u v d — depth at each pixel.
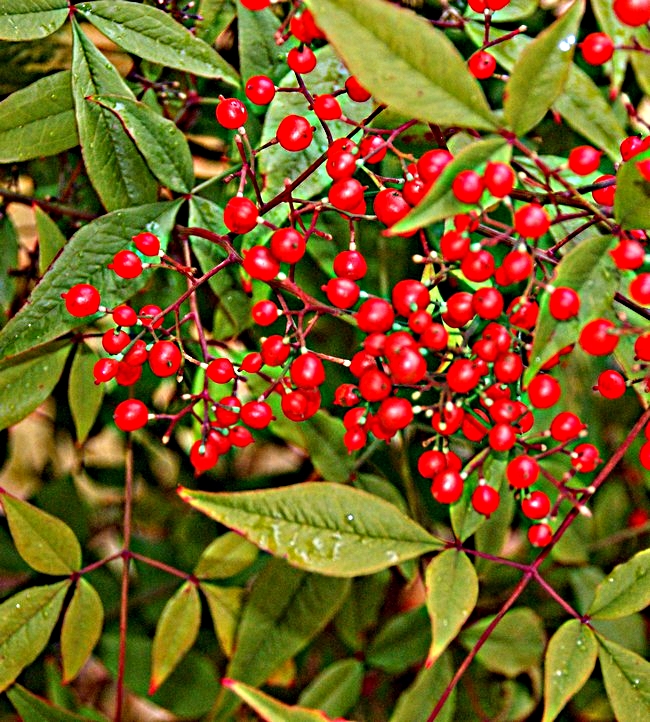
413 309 0.57
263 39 0.62
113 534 0.73
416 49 0.53
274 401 0.64
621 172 0.54
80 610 0.63
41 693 0.69
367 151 0.60
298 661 0.70
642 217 0.55
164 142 0.61
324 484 0.57
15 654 0.62
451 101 0.53
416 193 0.58
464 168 0.54
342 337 0.67
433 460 0.58
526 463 0.58
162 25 0.60
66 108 0.61
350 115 0.62
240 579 0.70
